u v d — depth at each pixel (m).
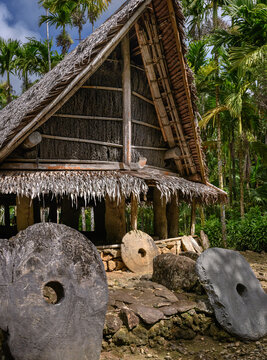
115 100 6.96
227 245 11.62
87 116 6.71
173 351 4.00
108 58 6.87
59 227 3.93
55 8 17.45
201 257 4.77
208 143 13.93
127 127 6.98
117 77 6.96
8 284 3.28
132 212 6.85
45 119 5.77
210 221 13.16
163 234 7.83
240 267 5.09
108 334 3.84
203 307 4.45
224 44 11.88
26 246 3.58
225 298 4.49
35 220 10.57
